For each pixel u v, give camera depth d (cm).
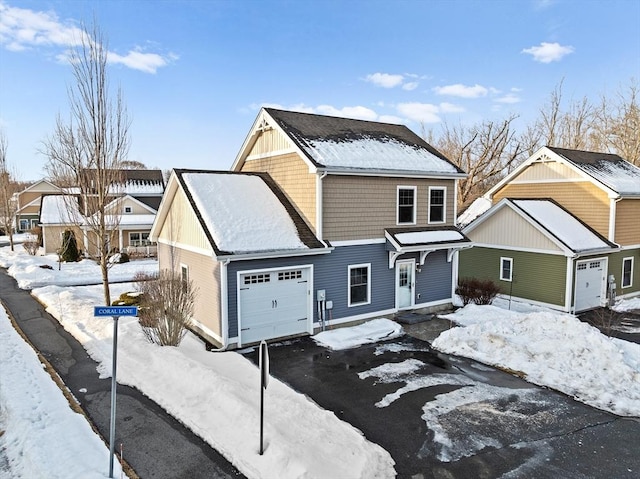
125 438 764
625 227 1920
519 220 1897
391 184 1553
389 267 1570
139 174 4500
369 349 1277
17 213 5597
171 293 1216
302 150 1412
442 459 726
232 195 1454
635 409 892
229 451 713
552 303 1781
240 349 1266
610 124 4038
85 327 1414
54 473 640
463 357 1207
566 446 766
